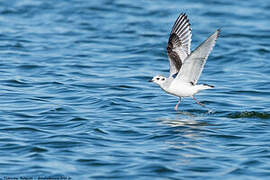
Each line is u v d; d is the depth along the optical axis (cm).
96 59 2403
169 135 1412
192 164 1205
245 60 2444
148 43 2708
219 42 2773
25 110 1622
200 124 1522
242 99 1820
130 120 1551
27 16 3253
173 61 1608
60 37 2802
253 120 1569
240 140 1380
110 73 2170
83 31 2950
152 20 3228
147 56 2497
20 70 2161
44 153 1262
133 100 1786
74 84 1967
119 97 1808
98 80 2045
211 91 1928
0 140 1345
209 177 1137
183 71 1527
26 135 1390
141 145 1334
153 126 1495
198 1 3728
